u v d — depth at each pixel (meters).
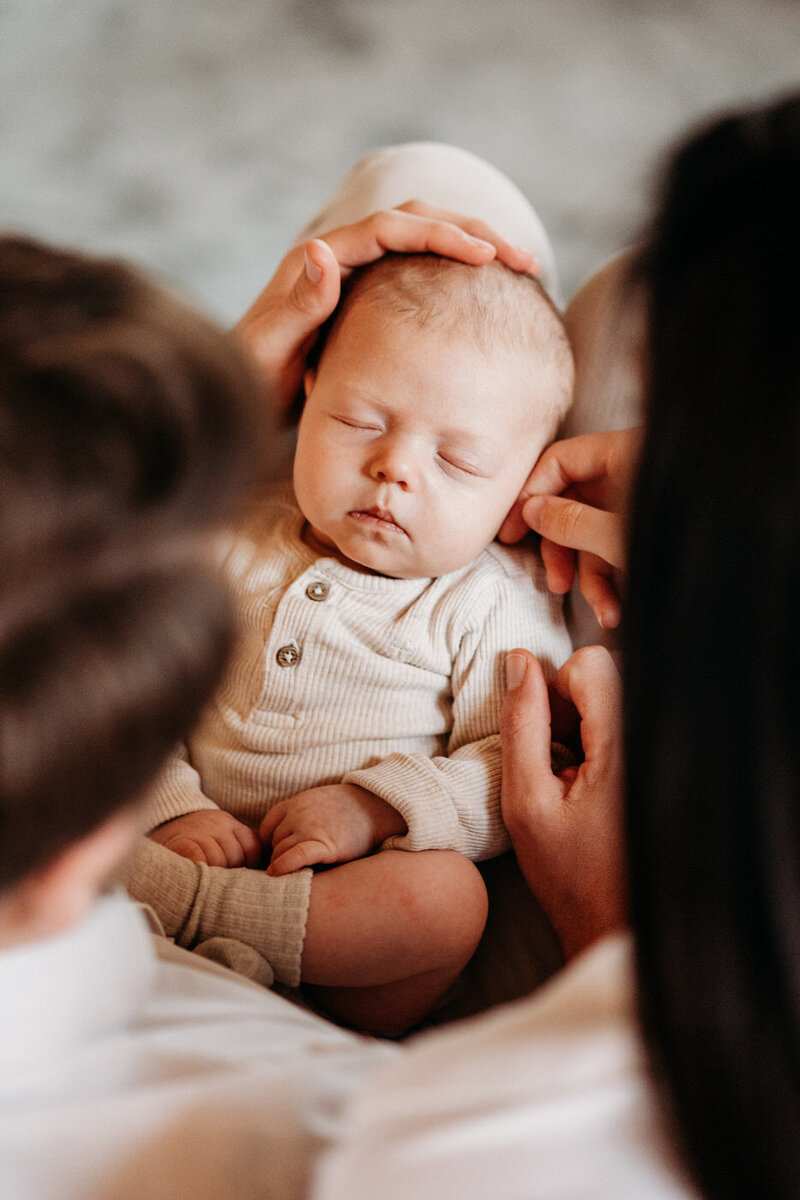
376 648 0.96
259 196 2.44
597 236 2.35
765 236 0.32
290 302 0.95
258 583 1.01
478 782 0.88
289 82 2.81
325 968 0.80
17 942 0.39
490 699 0.95
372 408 0.91
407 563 0.95
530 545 1.04
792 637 0.30
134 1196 0.40
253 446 0.31
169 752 0.33
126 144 2.56
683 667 0.31
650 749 0.32
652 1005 0.34
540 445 0.98
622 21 3.10
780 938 0.30
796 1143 0.32
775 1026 0.31
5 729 0.27
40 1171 0.39
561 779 0.85
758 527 0.29
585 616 1.00
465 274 0.94
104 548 0.28
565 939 0.82
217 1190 0.41
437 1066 0.38
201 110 2.70
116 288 0.31
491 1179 0.35
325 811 0.87
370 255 0.97
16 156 2.49
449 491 0.92
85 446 0.27
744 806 0.30
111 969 0.43
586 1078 0.35
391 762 0.89
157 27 2.99
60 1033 0.41
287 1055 0.48
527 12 3.14
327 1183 0.38
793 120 0.33
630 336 0.39
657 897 0.33
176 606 0.29
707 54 2.99
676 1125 0.34
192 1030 0.47
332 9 3.11
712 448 0.30
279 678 0.95
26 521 0.26
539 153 2.61
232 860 0.86
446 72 2.89
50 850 0.30
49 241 0.33
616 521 0.88
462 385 0.90
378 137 2.64
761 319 0.31
